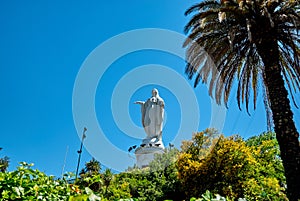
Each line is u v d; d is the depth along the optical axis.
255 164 13.05
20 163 3.42
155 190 14.66
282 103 10.27
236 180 12.60
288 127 9.88
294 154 9.55
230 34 10.77
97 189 9.86
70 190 3.49
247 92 13.40
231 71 12.64
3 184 2.88
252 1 10.77
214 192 12.55
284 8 11.05
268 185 12.25
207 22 11.86
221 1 11.74
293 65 12.41
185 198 13.90
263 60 11.20
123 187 13.50
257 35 11.12
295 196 9.07
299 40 12.02
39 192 3.12
